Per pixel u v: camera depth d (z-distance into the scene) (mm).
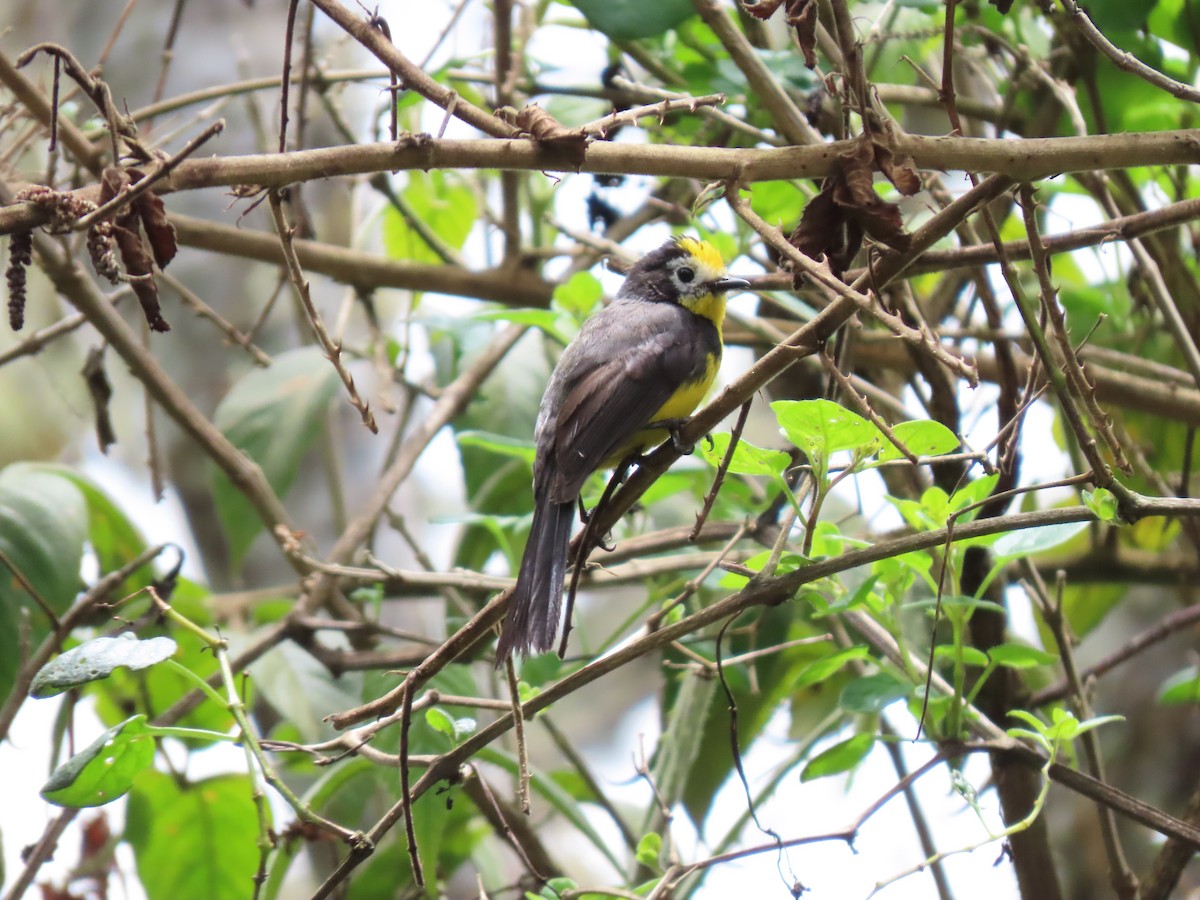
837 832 6691
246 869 10023
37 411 19125
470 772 7094
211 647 6512
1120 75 9477
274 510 9625
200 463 15242
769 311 11422
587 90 10383
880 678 7211
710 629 10047
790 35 9898
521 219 11883
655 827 9203
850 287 5918
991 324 8680
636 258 10008
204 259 15125
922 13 10180
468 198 12367
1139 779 13102
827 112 9391
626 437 8750
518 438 10820
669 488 9250
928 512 6988
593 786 9398
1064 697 8953
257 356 10312
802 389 10469
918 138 6262
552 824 17641
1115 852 7797
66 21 15492
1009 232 11094
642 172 6383
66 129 8094
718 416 6727
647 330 9141
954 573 7055
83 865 9922
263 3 15242
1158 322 10344
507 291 11078
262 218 14438
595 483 9734
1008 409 8648
